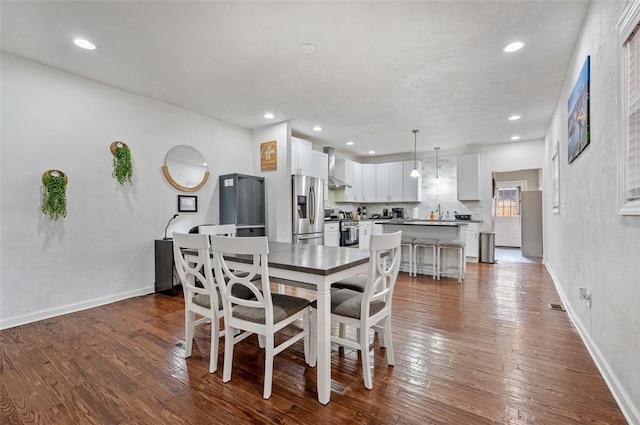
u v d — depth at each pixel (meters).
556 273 4.04
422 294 3.65
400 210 7.32
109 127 3.33
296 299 1.99
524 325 2.65
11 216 2.69
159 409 1.57
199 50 2.60
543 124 4.80
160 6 2.03
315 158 5.71
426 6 2.04
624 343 1.53
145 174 3.66
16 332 2.53
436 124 4.82
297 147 5.12
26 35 2.37
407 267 4.96
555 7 2.06
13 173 2.70
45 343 2.32
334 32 2.33
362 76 3.10
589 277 2.18
